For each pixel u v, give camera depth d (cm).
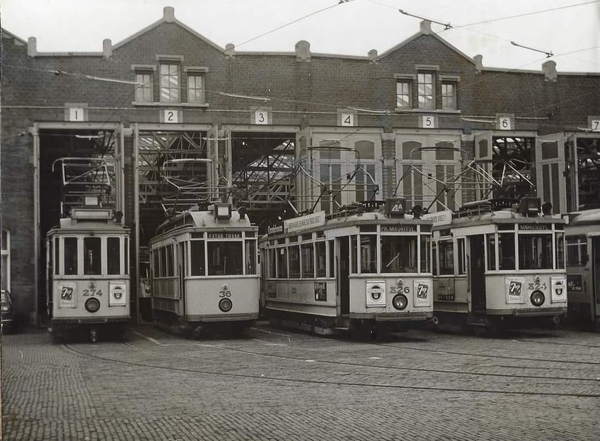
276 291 2561
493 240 2050
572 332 2194
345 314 2030
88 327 2189
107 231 2128
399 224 1961
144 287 3216
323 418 930
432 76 3272
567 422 880
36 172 2888
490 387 1147
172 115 3017
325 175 3083
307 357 1617
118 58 2994
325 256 2102
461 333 2242
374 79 3206
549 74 3372
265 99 3080
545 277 2053
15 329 2627
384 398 1070
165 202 3403
